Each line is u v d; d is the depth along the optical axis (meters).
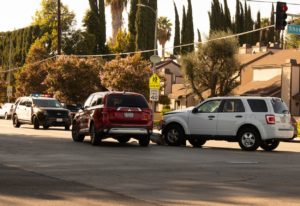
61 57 64.94
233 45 67.81
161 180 14.55
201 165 18.20
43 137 31.17
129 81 59.59
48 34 93.19
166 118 27.73
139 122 26.00
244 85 73.25
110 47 99.69
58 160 19.00
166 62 92.19
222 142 32.50
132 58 61.31
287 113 25.67
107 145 26.56
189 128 26.92
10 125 47.09
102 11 95.56
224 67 67.75
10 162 18.19
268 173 16.38
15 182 13.84
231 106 25.89
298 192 12.95
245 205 11.31
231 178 15.13
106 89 65.19
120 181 14.26
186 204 11.27
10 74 89.62
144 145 26.81
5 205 10.90
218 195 12.41
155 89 41.06
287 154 23.48
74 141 28.50
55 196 11.95
